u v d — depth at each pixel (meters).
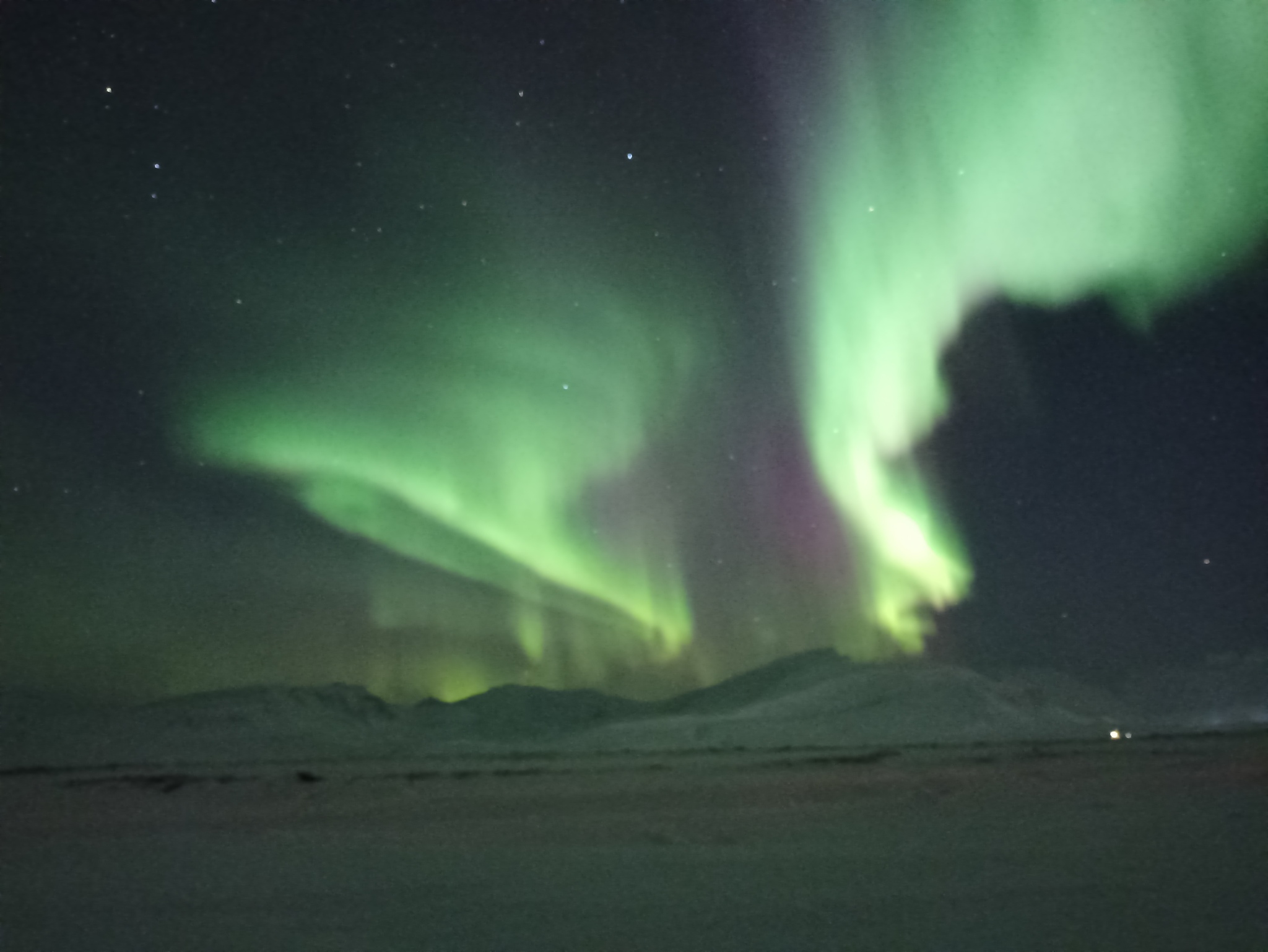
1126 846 10.08
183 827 15.66
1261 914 6.83
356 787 23.61
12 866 11.20
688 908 7.71
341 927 7.49
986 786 18.16
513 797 19.70
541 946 6.62
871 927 6.83
